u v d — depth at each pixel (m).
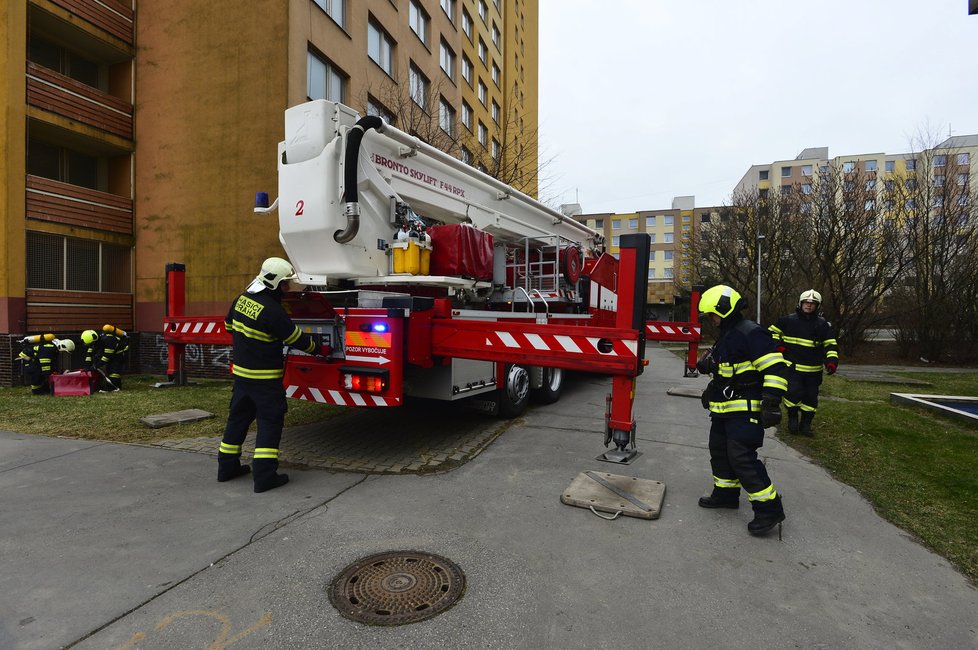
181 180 11.92
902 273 17.36
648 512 3.59
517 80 33.44
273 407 4.07
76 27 11.38
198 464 4.69
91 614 2.42
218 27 11.38
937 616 2.49
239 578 2.75
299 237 4.84
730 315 3.53
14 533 3.27
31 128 11.30
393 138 5.18
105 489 4.05
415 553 3.05
